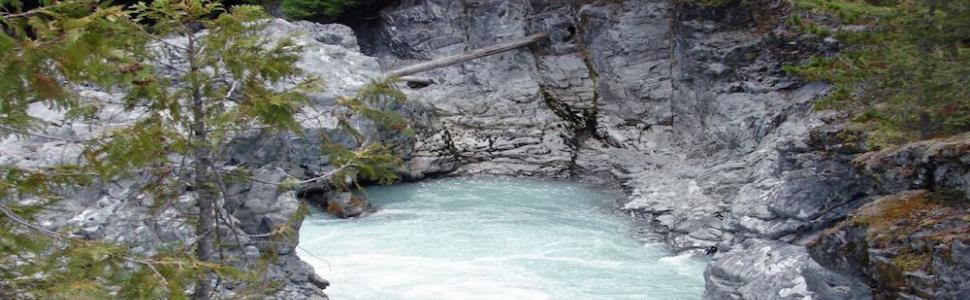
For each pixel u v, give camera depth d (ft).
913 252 30.27
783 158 60.80
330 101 73.87
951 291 28.27
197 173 27.45
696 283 54.49
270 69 25.73
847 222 33.63
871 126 48.98
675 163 83.56
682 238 63.31
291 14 108.88
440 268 56.70
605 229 67.31
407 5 108.88
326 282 47.78
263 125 27.76
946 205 31.83
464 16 106.52
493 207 74.28
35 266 21.59
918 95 43.75
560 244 62.85
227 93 26.00
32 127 22.12
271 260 30.83
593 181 84.69
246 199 43.52
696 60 87.56
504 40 103.55
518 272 56.18
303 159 69.05
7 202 22.91
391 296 51.11
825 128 53.11
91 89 45.14
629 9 98.94
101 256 20.77
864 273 32.50
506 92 98.07
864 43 54.29
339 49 83.76
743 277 43.68
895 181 35.17
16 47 16.03
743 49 83.20
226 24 25.32
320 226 67.05
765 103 80.84
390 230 66.13
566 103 96.12
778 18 82.69
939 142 33.55
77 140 22.47
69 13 17.63
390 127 30.01
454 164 87.30
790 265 41.47
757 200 59.47
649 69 95.40
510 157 88.63
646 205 71.77
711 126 84.07
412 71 94.48
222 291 34.53
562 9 103.04
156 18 25.26
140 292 20.49
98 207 38.68
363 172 30.25
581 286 53.67
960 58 41.22
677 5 94.17
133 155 22.86
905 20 44.47
